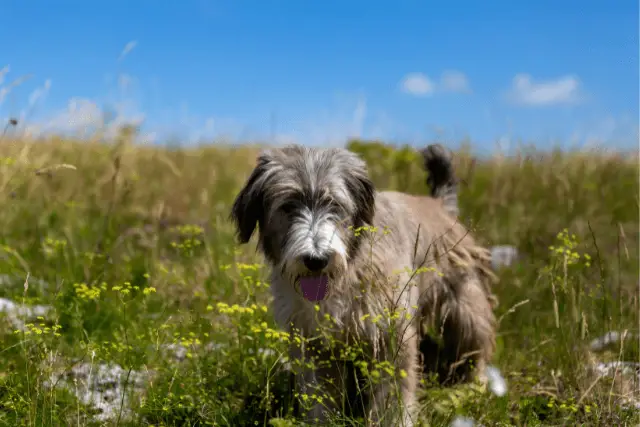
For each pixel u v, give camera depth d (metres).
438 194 5.82
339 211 4.18
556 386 4.43
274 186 4.22
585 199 8.61
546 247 7.57
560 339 5.03
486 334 5.09
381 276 4.16
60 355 4.51
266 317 5.04
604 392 4.36
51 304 5.11
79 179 8.88
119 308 5.00
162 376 4.38
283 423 3.65
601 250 6.96
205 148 12.17
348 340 4.27
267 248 4.43
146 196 9.47
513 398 4.42
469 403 4.03
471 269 5.16
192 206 9.51
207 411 4.07
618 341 4.95
